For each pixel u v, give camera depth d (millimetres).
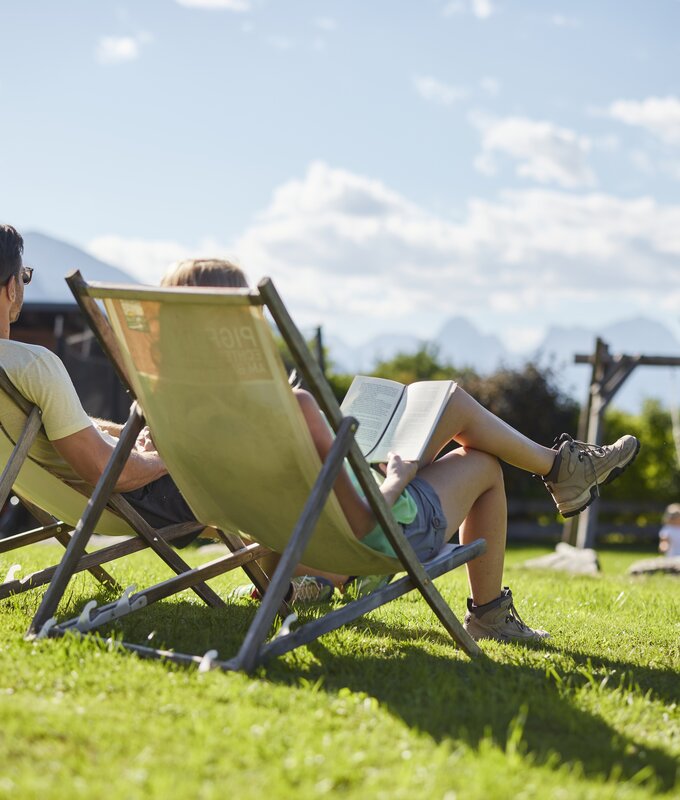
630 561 28703
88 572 7914
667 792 3191
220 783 2979
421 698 4152
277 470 4598
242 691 3893
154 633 5191
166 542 6016
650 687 4758
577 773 3289
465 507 5512
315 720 3658
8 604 6199
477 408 5590
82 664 4254
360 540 4934
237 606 6555
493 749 3400
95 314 4805
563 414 37625
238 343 4211
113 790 2879
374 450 5258
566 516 6148
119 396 24422
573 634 6391
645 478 37938
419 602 7562
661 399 38844
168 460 5160
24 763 3037
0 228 5633
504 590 6102
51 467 5867
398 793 2934
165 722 3518
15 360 5406
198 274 4980
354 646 5277
